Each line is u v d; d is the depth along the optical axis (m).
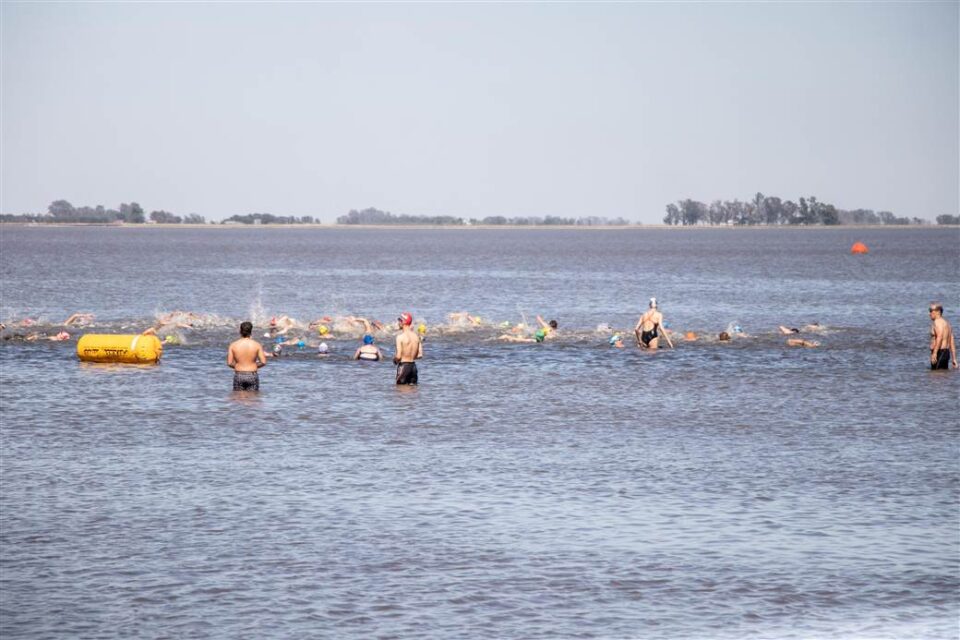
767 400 78.56
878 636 36.00
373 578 40.38
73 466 56.31
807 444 63.12
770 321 143.50
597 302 176.12
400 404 75.94
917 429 67.81
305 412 72.44
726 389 83.62
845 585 40.19
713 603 38.53
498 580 40.31
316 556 42.59
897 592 39.62
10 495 50.66
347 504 49.62
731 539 45.06
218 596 38.56
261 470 55.75
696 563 42.25
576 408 74.88
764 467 57.12
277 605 37.84
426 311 160.00
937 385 85.88
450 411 73.31
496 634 35.81
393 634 35.66
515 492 51.84
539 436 65.00
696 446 62.47
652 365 97.31
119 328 125.88
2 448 60.53
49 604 37.78
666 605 38.25
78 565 41.41
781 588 39.84
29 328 123.88
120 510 48.34
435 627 36.22
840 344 113.94
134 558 42.19
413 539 44.69
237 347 80.19
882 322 141.12
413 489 52.19
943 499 51.06
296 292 196.00
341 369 93.50
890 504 50.19
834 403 77.50
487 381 87.06
